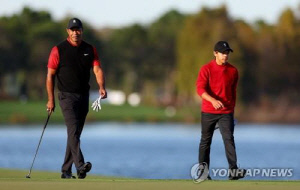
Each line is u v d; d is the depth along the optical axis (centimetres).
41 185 2652
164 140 15750
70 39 3406
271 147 13075
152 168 7762
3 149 11781
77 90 3409
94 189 2528
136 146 13388
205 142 3438
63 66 3391
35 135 17600
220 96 3384
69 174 3494
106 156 10331
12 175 3841
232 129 3388
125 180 3012
